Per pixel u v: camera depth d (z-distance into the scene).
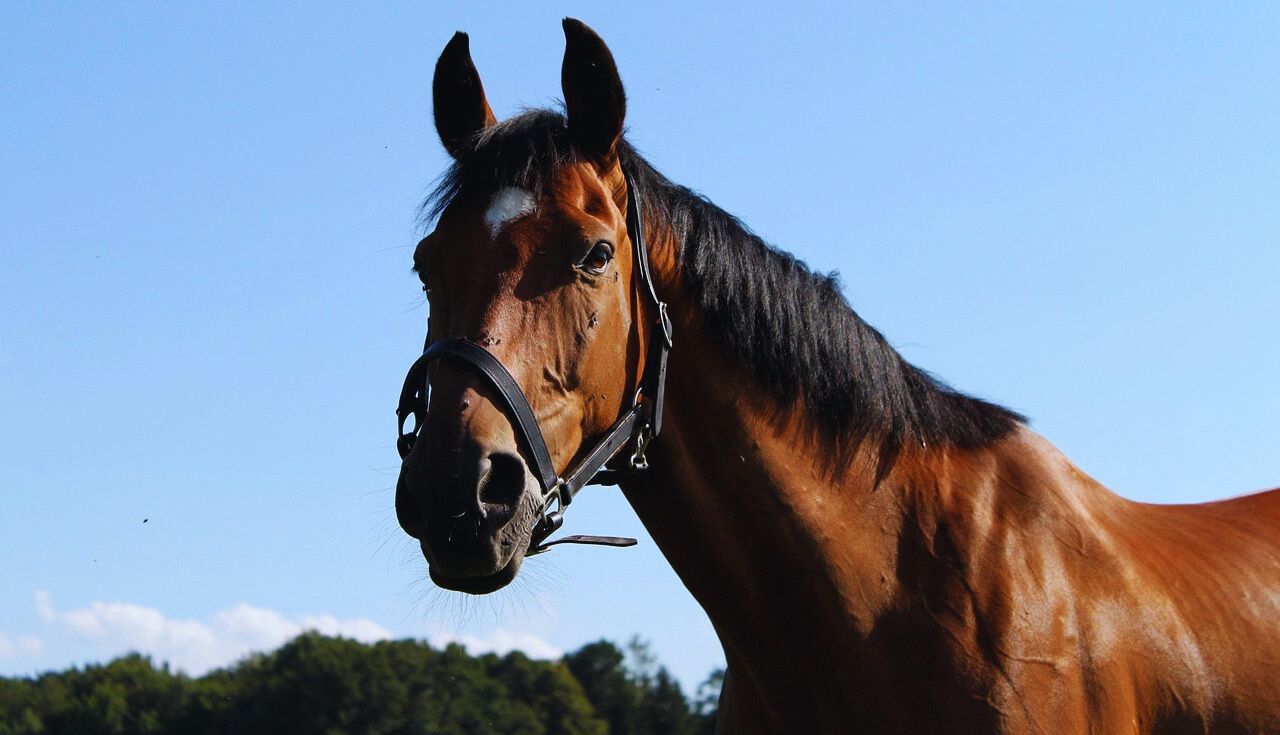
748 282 3.12
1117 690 3.03
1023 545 3.13
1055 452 3.40
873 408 3.18
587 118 3.00
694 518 3.10
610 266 2.84
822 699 3.08
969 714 2.92
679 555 3.17
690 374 3.06
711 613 3.20
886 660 3.02
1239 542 3.53
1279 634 3.28
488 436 2.55
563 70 3.02
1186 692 3.12
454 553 2.51
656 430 2.93
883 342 3.32
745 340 3.07
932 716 2.95
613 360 2.85
